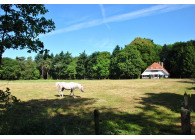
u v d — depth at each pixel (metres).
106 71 76.88
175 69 67.38
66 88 14.98
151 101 12.09
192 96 13.59
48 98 14.37
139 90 20.23
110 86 27.45
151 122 6.84
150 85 28.44
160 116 7.80
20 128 5.35
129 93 17.25
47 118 7.46
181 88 21.25
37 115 8.05
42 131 5.18
